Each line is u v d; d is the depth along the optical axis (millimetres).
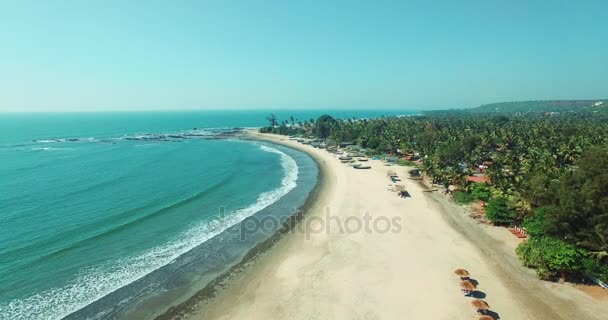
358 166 96312
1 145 156625
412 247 42844
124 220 53781
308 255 41688
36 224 51719
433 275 36219
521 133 121562
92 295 33688
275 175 90000
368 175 85438
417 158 108438
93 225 51625
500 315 29625
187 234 48969
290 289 34469
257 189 74625
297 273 37469
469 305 31000
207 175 89375
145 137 199750
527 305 30828
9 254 41781
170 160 114062
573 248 34156
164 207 60625
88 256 41750
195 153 132500
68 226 51156
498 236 45281
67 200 64188
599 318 28828
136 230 50219
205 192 71438
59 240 46125
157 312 31266
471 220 51438
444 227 48969
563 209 35562
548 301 31250
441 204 59562
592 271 33312
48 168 97250
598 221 33906
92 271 38250
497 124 185125
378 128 167250
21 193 68688
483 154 95312
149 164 105500
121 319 30234
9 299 32781
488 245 42781
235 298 33281
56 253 42281
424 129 144125
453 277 35750
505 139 107312
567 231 35781
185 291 34594
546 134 114500
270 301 32594
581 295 31812
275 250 43469
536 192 44250
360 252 41938
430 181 76062
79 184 77375
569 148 81688
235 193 71125
